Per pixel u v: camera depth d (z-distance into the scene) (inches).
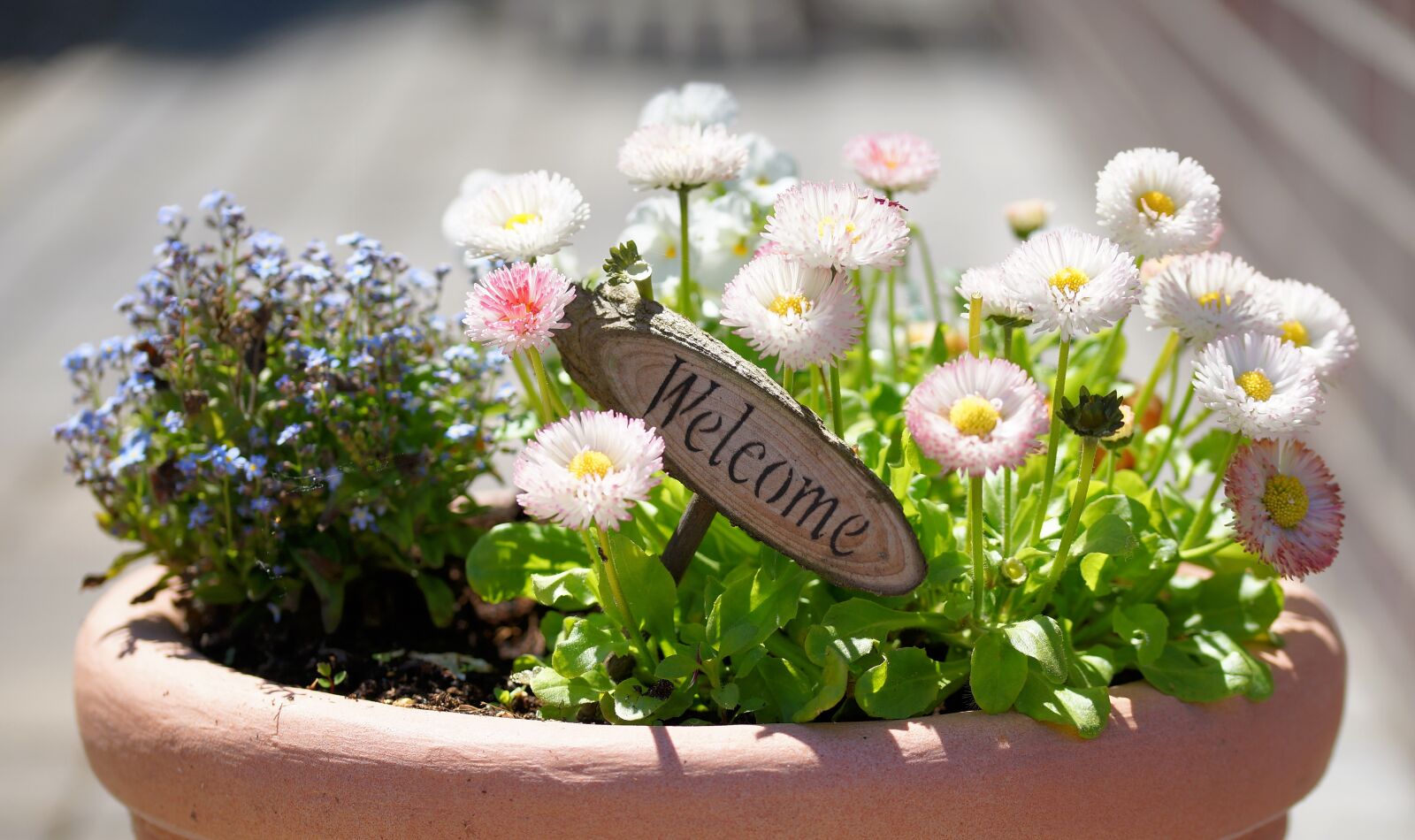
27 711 65.4
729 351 30.3
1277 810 31.8
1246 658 31.8
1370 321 82.0
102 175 148.5
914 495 33.3
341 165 146.9
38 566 78.4
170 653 32.7
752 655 31.1
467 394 38.2
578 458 28.8
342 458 36.4
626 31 230.4
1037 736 29.7
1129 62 153.6
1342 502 31.5
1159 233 32.0
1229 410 30.7
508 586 33.4
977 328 31.9
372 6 242.8
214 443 35.8
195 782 30.6
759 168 38.2
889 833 28.9
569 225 31.4
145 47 213.0
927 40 227.1
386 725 29.5
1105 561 32.1
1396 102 79.6
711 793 28.6
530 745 28.9
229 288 38.0
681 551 31.9
